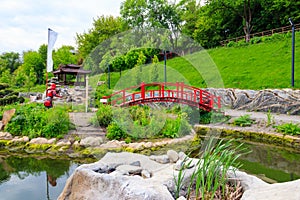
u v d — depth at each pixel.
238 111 9.80
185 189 2.49
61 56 25.25
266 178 4.55
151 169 2.81
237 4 19.45
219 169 2.43
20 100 12.91
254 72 12.46
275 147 6.70
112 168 2.86
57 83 11.91
